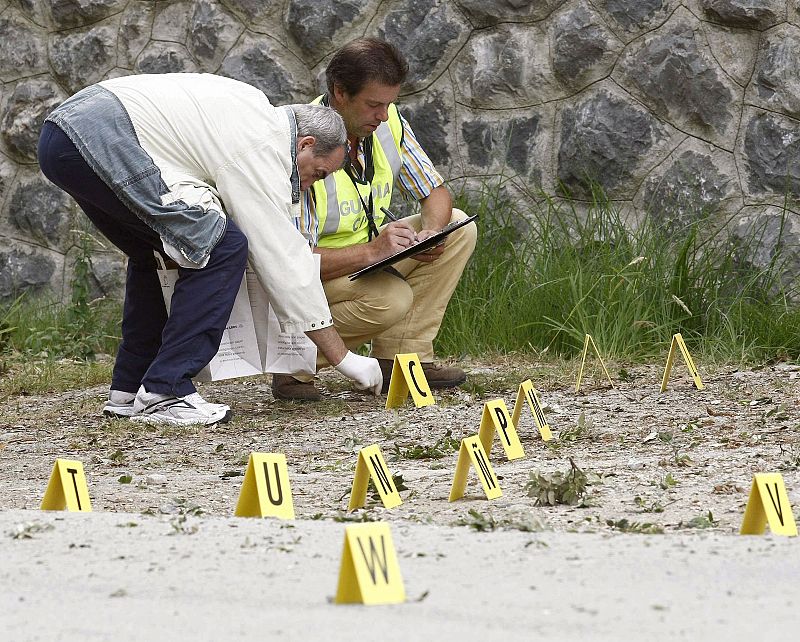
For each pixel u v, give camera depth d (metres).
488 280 23.39
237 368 16.61
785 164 22.88
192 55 27.14
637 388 17.95
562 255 23.25
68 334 25.64
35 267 28.55
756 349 21.16
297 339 16.59
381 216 18.69
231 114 15.77
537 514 9.49
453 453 13.27
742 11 23.02
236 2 26.70
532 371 19.95
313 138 16.17
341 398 18.20
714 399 16.52
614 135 24.03
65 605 6.11
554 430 14.47
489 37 25.03
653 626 5.51
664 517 9.27
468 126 25.17
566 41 24.38
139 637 5.46
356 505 10.09
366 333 18.05
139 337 17.00
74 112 15.55
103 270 27.84
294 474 12.23
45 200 28.44
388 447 13.80
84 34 28.09
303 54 26.31
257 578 6.62
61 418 17.06
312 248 17.58
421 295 18.73
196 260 15.47
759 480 8.34
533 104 24.78
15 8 28.77
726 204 23.30
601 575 6.57
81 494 9.64
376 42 17.48
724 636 5.34
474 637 5.32
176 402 15.93
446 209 18.94
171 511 10.17
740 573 6.60
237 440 14.73
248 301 16.59
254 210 15.81
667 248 23.03
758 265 22.70
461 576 6.59
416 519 9.41
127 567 6.94
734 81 23.28
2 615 5.94
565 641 5.26
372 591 6.00
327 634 5.41
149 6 27.61
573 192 24.52
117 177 15.33
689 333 22.03
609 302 21.92
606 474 11.34
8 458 13.96
